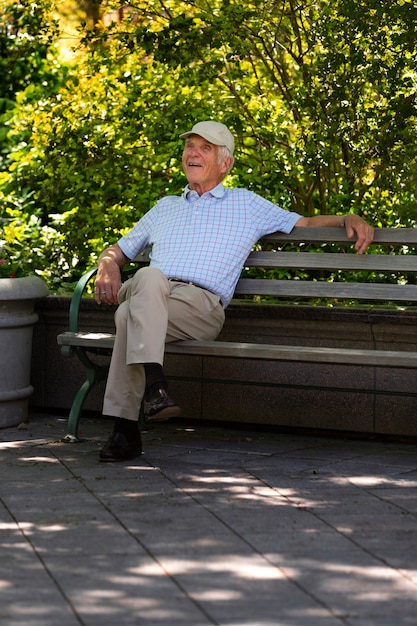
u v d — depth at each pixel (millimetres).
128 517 4547
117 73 8359
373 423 6375
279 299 7766
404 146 7672
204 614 3424
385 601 3551
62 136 8234
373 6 7340
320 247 8211
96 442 6195
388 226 8016
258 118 8211
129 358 5488
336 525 4445
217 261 6082
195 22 7801
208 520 4512
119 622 3354
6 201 8906
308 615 3420
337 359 5555
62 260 8359
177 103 8078
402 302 7797
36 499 4848
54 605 3500
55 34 8406
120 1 8125
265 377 6582
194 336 5957
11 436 6340
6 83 10977
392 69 7500
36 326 7086
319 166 7914
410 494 4992
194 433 6527
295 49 8289
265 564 3926
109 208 8273
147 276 5574
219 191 6266
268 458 5805
